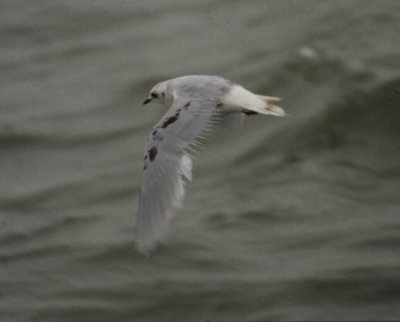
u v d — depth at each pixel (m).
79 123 18.95
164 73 20.28
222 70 20.09
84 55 21.39
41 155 18.08
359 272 14.29
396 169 16.80
